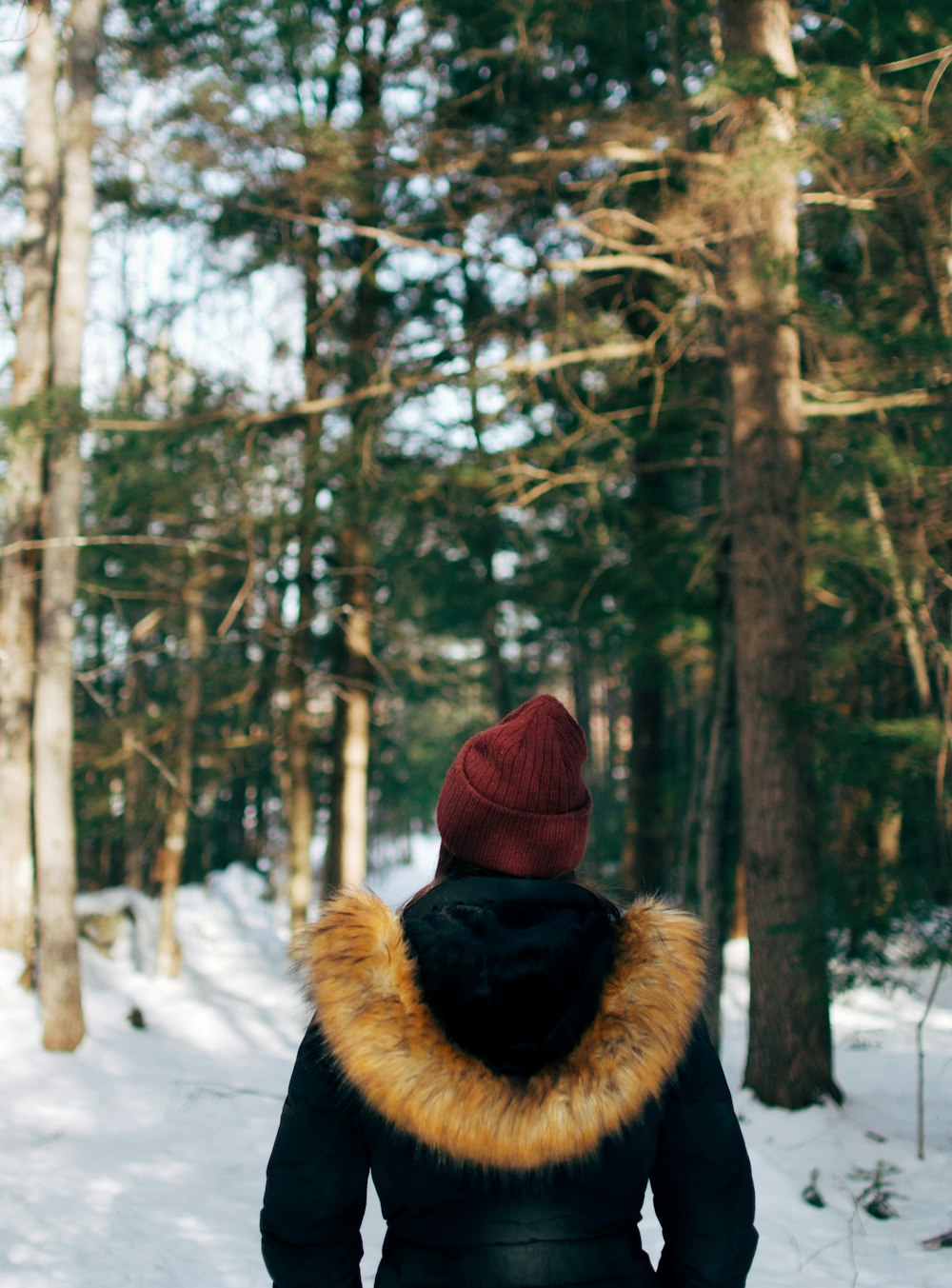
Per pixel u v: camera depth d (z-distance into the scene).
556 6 8.55
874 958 6.83
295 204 8.45
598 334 8.48
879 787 6.66
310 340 12.56
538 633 18.62
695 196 7.23
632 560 10.48
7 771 11.02
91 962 12.95
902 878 6.56
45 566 9.00
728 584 8.88
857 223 7.44
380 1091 1.23
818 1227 5.29
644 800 13.84
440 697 18.53
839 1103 7.02
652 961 1.33
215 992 12.89
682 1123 1.33
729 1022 11.09
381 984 1.27
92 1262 4.59
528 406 9.59
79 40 8.68
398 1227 1.29
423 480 9.19
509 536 11.83
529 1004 1.25
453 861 1.46
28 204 10.90
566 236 9.05
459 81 10.48
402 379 8.56
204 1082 8.57
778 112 6.30
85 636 16.30
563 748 1.42
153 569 11.51
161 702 20.91
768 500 7.46
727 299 7.62
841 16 6.85
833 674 8.10
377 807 25.53
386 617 14.05
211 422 8.71
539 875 1.41
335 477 9.40
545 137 8.13
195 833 25.14
